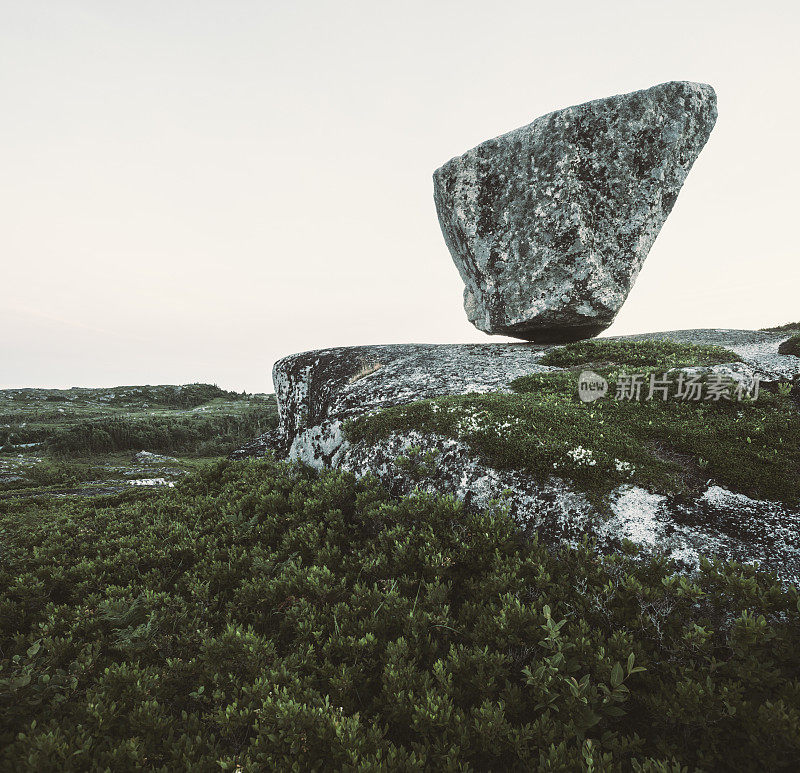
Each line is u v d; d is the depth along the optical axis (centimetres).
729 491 578
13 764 283
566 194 1407
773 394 883
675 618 381
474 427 803
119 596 511
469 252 1627
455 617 459
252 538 673
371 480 766
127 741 288
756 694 329
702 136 1409
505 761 307
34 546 673
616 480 613
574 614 415
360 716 347
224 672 369
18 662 374
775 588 377
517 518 607
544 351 1522
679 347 1284
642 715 348
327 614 448
